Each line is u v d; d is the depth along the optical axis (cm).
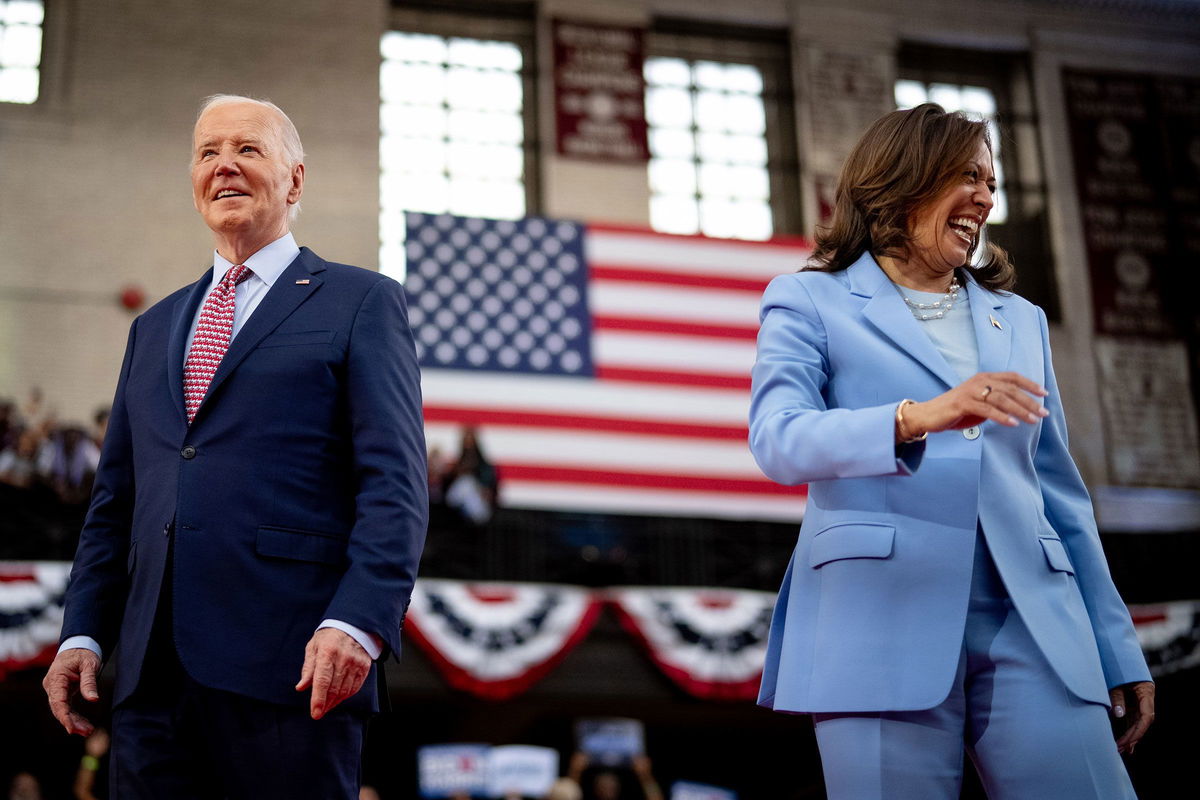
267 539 223
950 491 204
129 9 1534
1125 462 1616
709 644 1293
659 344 1397
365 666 213
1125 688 215
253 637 218
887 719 198
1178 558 1447
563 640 1264
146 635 220
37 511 1237
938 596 200
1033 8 1775
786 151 1672
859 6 1728
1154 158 1750
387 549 222
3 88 1484
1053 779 195
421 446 238
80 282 1434
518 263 1404
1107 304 1677
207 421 230
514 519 1340
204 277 258
